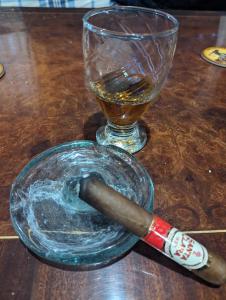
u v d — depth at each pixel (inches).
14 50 17.7
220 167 11.1
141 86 10.9
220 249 8.5
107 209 7.2
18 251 8.3
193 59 17.8
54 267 8.0
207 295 7.6
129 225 7.3
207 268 7.2
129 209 7.3
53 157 10.6
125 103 10.3
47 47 18.2
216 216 9.4
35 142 11.8
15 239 8.6
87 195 7.3
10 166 10.7
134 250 8.5
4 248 8.4
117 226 8.6
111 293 7.6
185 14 22.6
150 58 11.1
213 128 12.9
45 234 8.4
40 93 14.5
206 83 15.8
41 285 7.7
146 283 7.8
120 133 12.1
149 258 8.3
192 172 10.9
